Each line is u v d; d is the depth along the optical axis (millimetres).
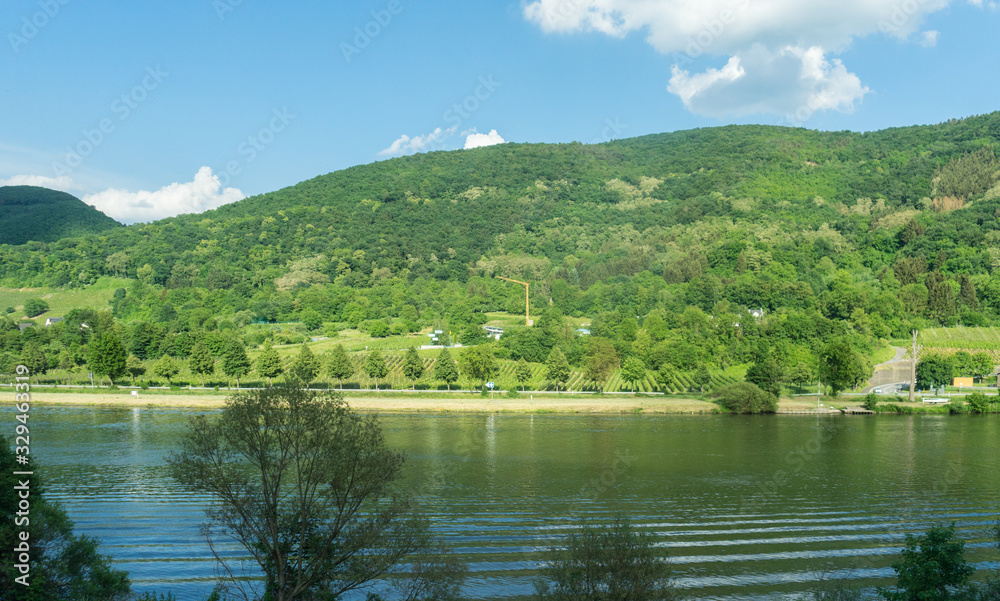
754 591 40562
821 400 122062
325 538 31781
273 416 30047
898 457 79438
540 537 49281
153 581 40000
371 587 39562
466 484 64625
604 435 91500
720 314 183250
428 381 132625
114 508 54156
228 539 47219
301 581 30516
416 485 63938
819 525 53562
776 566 44688
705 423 102688
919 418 109625
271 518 30188
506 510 56031
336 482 30562
